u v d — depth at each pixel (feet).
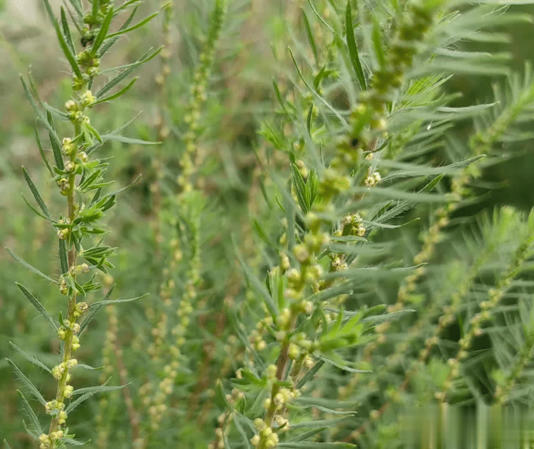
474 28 1.31
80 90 1.33
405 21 1.20
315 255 1.35
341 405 1.39
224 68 2.58
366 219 1.41
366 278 1.32
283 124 1.60
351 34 1.26
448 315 1.92
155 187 2.24
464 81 3.15
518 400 1.81
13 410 2.30
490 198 3.05
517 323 1.76
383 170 1.45
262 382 1.32
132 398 2.22
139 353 2.15
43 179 2.39
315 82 1.39
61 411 1.42
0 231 2.68
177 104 2.04
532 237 1.69
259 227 1.36
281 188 1.29
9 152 2.75
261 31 2.64
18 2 2.57
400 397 1.92
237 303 2.04
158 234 2.25
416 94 1.37
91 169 1.36
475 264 1.85
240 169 3.02
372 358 2.13
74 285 1.37
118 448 2.10
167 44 2.03
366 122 1.22
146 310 2.24
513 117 1.73
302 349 1.33
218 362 2.26
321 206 1.26
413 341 2.04
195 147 2.07
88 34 1.32
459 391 1.82
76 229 1.36
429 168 1.28
